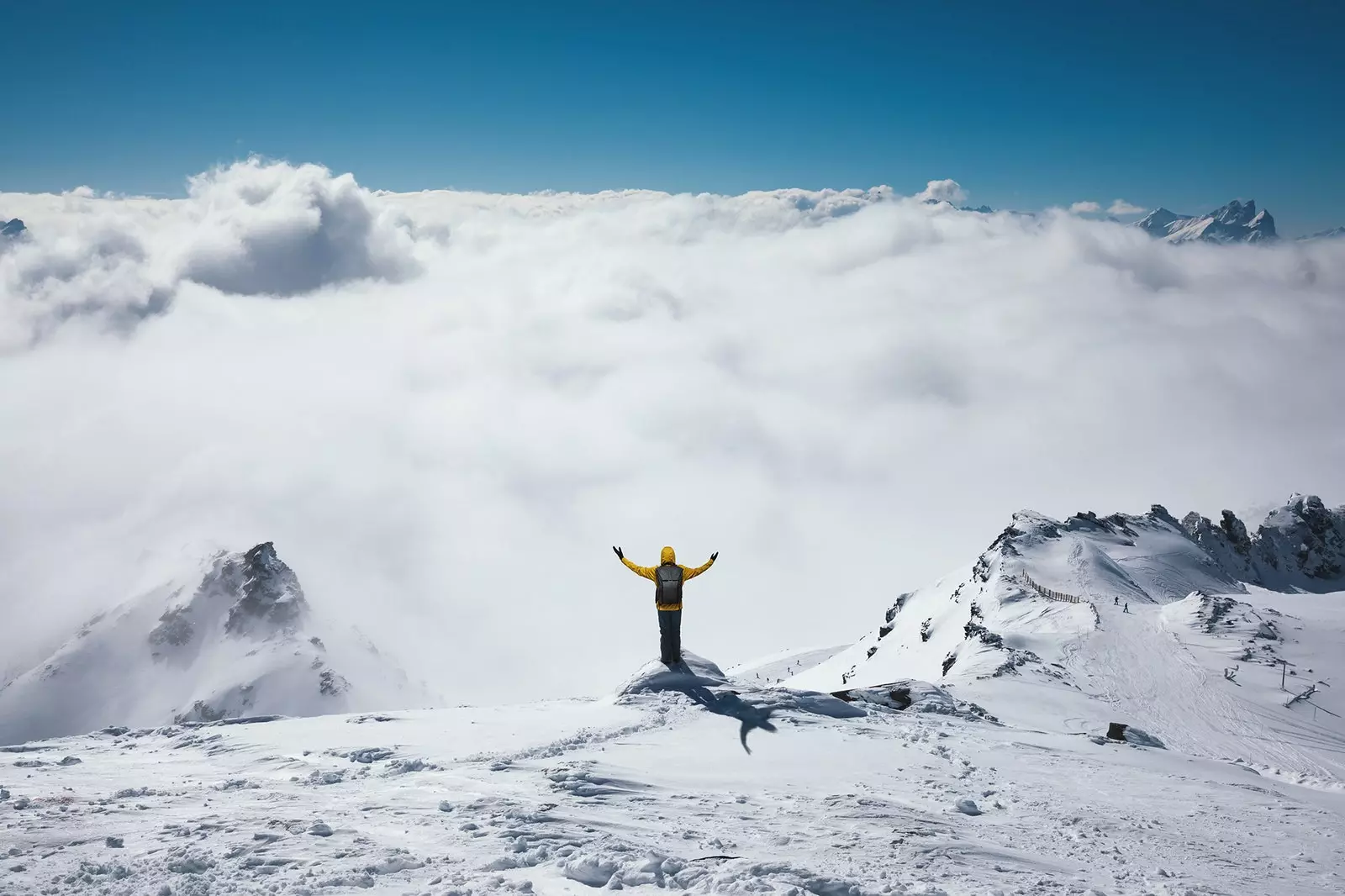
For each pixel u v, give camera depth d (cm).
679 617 2031
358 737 1585
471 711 1898
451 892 755
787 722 1811
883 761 1616
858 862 971
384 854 855
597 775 1294
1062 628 7456
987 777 1608
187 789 1181
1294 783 2408
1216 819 1496
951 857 1020
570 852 897
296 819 994
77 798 1101
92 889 736
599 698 2114
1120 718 4628
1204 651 6544
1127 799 1577
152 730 1698
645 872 844
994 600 8819
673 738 1616
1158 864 1142
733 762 1483
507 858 858
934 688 2600
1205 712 5200
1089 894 932
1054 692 5034
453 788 1197
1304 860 1255
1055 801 1478
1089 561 9750
